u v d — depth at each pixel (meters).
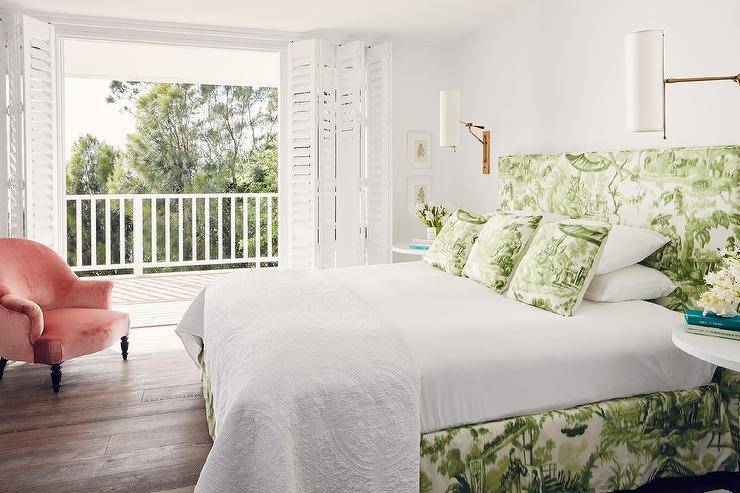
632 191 3.12
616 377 2.27
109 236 7.03
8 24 4.26
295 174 5.02
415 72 5.37
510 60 4.46
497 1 4.13
